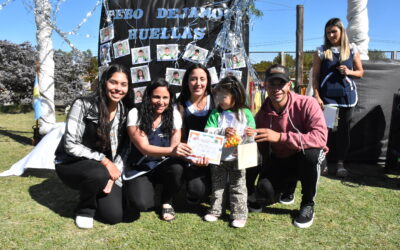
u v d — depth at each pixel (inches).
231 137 94.9
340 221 101.0
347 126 145.9
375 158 173.2
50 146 144.9
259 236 91.3
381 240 89.2
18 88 524.1
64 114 461.7
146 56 153.2
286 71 99.9
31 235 90.8
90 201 96.7
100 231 94.3
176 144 101.6
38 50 203.8
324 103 143.7
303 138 97.2
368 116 168.9
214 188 101.9
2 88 511.5
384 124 169.9
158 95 96.3
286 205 115.0
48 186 131.8
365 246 86.0
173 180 100.0
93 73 584.4
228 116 99.0
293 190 115.2
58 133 148.6
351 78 145.0
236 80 98.3
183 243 87.1
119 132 101.7
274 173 109.3
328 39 142.6
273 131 99.5
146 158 102.2
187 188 104.7
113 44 155.6
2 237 89.2
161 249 84.1
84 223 95.9
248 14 148.4
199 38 150.4
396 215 105.4
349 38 183.5
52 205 112.7
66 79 531.5
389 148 153.6
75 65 525.7
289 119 103.3
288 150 105.7
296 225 97.5
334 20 139.1
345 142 147.6
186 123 110.6
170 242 87.7
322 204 114.7
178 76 151.3
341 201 117.6
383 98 168.1
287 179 111.3
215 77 149.6
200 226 97.7
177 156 99.7
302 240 89.2
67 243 86.8
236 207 98.4
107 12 154.9
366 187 134.5
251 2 145.6
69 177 97.1
